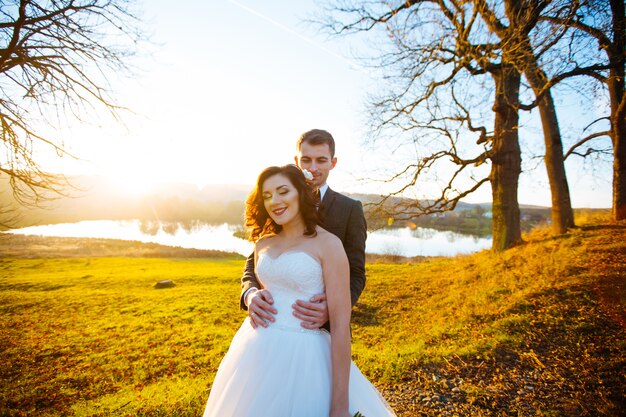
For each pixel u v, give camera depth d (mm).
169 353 9328
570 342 5398
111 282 22344
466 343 6137
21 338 11203
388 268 19422
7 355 9547
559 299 7320
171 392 5562
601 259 9227
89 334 11609
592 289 7309
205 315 13539
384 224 12750
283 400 1790
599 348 5043
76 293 19016
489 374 4738
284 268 1938
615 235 11250
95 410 5246
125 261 35281
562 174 13914
